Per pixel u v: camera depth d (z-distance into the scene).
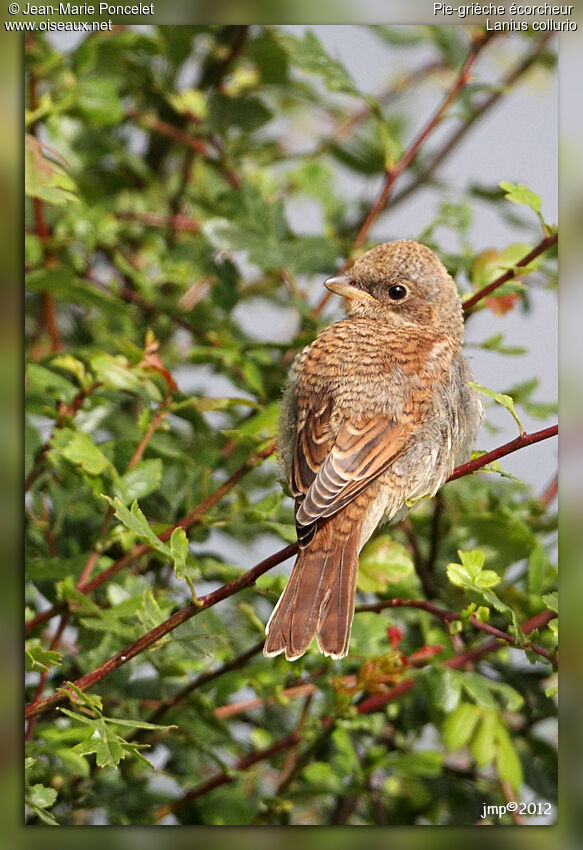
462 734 8.25
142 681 8.91
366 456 8.27
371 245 11.24
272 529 9.52
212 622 8.58
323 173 12.16
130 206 12.01
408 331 9.20
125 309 8.70
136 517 6.88
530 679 9.61
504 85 11.77
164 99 11.53
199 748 8.77
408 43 11.17
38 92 10.29
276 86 11.70
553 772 9.38
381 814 8.88
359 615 8.71
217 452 9.48
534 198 8.74
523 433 7.18
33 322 11.40
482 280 9.71
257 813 8.78
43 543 8.92
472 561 7.46
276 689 8.79
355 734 9.45
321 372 8.70
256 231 10.32
